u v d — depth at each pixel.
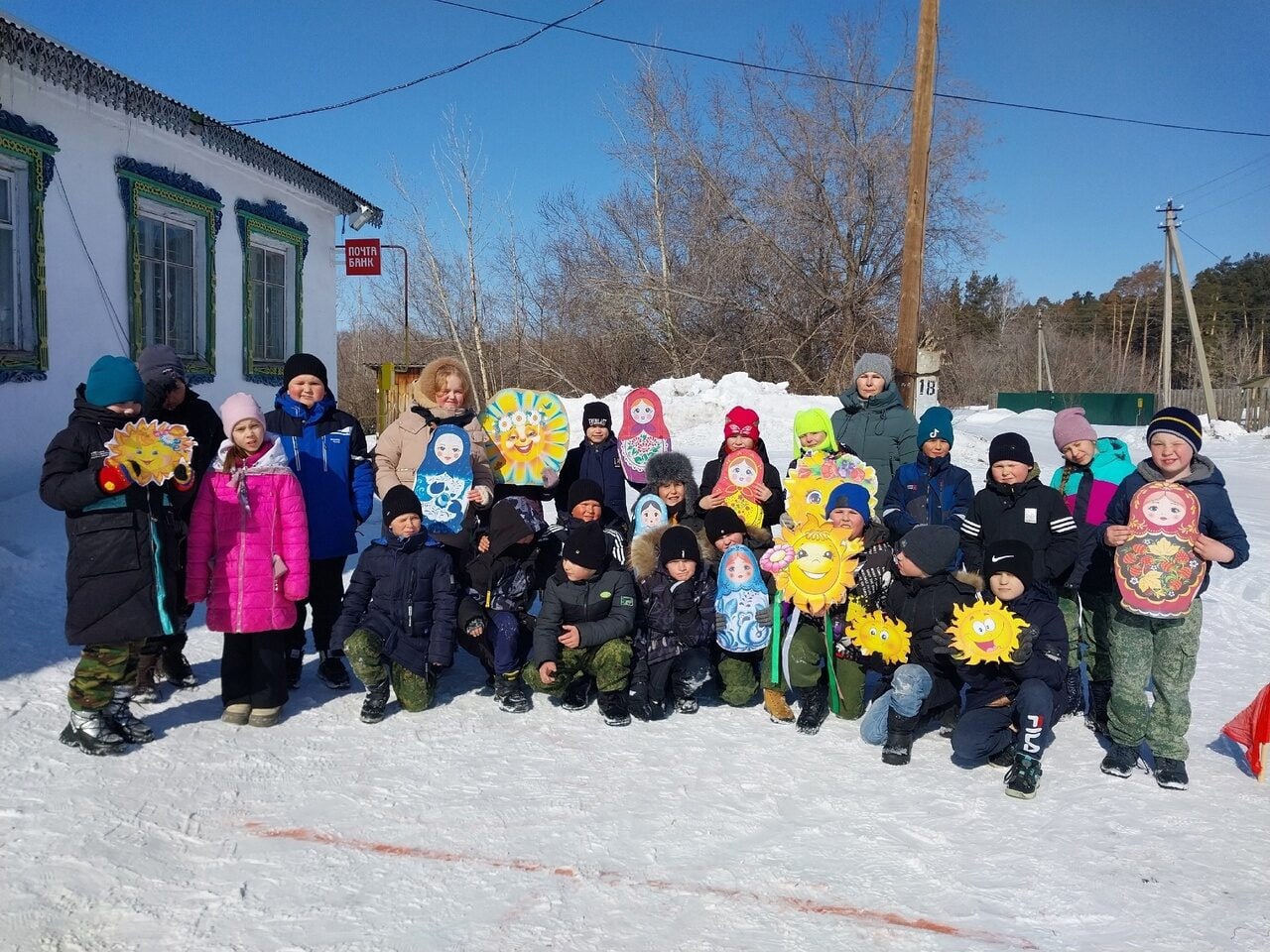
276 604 4.48
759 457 5.79
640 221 32.59
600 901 3.17
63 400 8.88
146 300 10.36
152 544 4.13
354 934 2.93
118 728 4.23
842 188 30.58
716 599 4.96
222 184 11.69
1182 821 3.88
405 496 4.74
